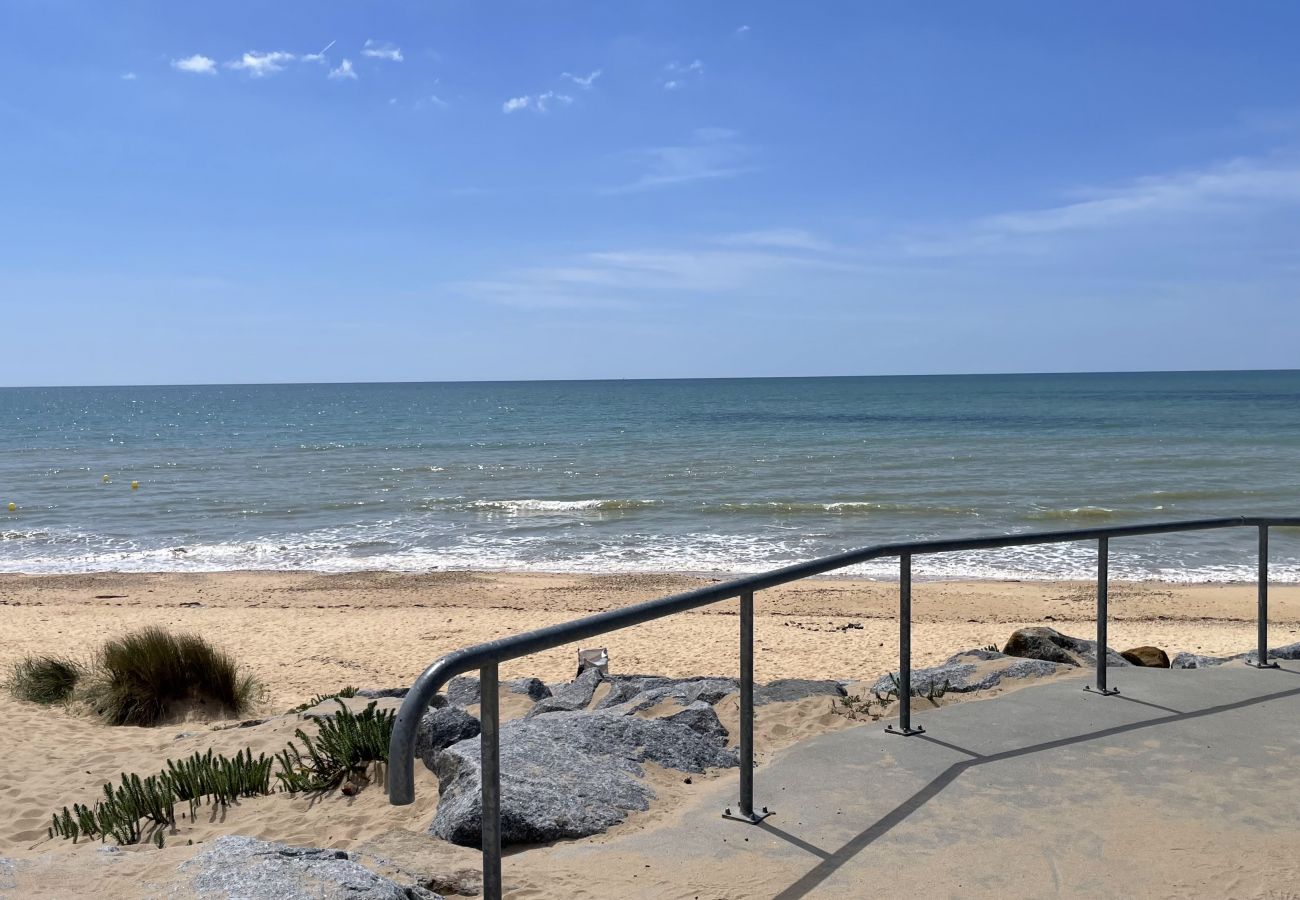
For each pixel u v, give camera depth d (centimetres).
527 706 692
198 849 330
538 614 1706
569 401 13762
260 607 1797
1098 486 3503
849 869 331
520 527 2753
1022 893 313
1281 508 2969
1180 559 2169
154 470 4522
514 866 346
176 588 1989
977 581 1964
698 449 5350
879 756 438
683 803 408
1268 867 328
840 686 623
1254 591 1841
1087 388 16575
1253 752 436
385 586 1975
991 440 5725
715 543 2444
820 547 2369
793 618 1658
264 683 1219
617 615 284
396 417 9775
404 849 354
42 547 2550
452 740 510
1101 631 532
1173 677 561
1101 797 388
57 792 616
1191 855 338
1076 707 505
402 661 1362
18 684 1052
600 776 415
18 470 4566
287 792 534
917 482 3675
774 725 521
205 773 552
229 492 3650
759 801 392
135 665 948
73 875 308
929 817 371
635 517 2920
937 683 584
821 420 8200
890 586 1919
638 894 318
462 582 2005
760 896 313
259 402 15112
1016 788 398
